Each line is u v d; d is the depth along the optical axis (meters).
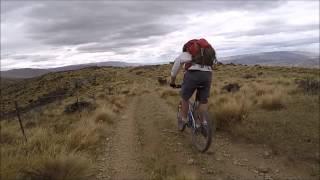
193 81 3.77
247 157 3.89
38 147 4.21
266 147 4.20
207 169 3.50
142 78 38.47
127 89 18.34
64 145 4.15
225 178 3.30
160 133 4.92
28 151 4.02
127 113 7.57
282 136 4.46
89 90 25.20
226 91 9.95
